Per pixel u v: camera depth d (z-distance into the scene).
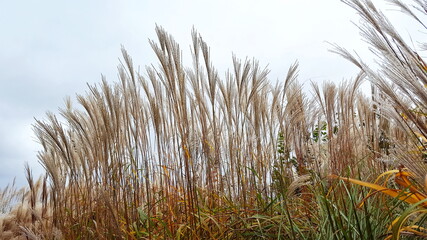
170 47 3.52
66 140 4.02
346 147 4.49
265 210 3.72
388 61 2.10
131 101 4.08
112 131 3.97
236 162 4.35
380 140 3.84
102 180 4.04
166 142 4.18
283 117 3.94
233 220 3.81
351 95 4.59
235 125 4.29
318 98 4.53
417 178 2.33
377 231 2.97
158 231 3.83
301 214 3.71
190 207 3.59
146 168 3.90
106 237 3.72
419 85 1.98
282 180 3.77
